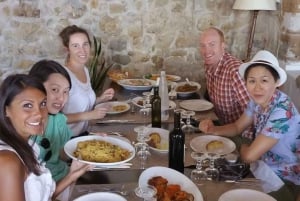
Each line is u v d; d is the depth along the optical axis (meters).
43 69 1.88
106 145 1.72
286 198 1.73
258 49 3.96
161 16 3.83
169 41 3.91
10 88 1.22
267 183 1.79
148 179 1.47
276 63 1.80
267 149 1.78
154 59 3.95
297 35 3.37
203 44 2.66
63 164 1.87
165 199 1.32
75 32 2.42
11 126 1.23
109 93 2.62
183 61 3.96
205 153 1.66
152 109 2.15
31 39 3.82
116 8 3.78
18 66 3.90
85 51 2.46
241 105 2.52
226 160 1.68
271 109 1.84
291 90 3.35
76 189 1.44
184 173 1.59
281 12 3.49
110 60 3.92
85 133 2.34
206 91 3.18
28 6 3.71
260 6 3.33
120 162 1.59
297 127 1.84
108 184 1.48
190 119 2.22
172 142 1.61
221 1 3.80
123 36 3.87
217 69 2.67
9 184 1.14
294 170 1.88
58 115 1.89
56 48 3.86
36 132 1.26
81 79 2.49
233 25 3.88
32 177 1.25
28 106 1.23
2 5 3.70
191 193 1.38
